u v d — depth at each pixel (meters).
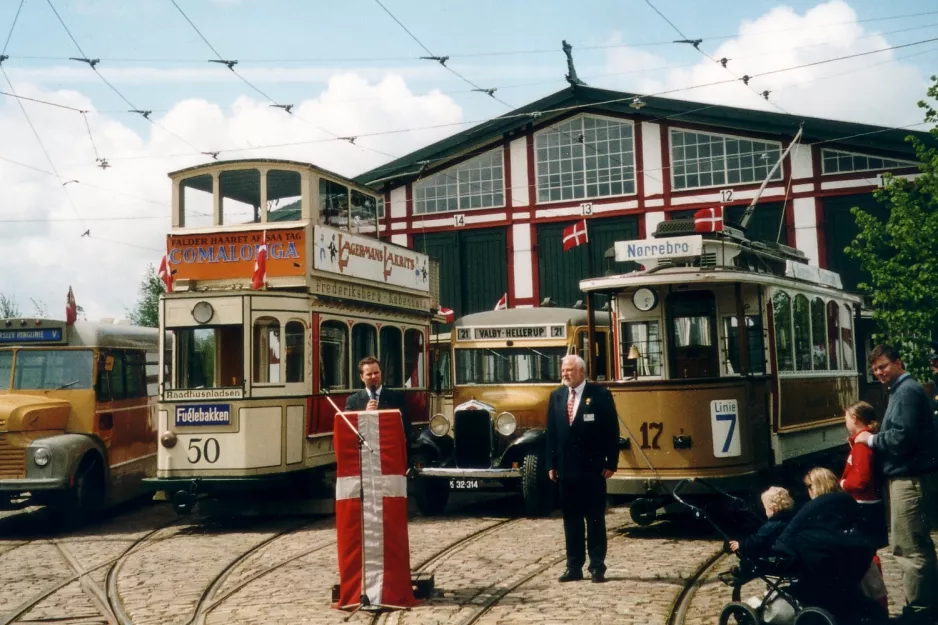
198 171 16.20
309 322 15.17
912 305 18.88
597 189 29.80
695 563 9.95
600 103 29.30
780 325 13.45
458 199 31.34
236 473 14.08
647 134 29.25
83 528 15.02
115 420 15.91
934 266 18.45
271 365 14.52
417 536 12.54
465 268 31.19
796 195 27.56
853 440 7.57
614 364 12.96
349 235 16.62
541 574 9.58
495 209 30.89
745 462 11.91
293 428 14.74
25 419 14.32
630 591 8.57
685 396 11.82
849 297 17.59
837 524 6.64
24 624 8.40
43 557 12.23
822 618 6.37
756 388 12.40
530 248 30.44
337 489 8.40
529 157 30.53
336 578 9.73
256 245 15.49
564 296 30.06
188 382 14.48
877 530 7.37
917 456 7.17
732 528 12.15
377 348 17.39
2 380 15.29
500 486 14.29
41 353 15.42
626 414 12.02
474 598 8.52
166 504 17.80
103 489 15.43
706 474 11.70
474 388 16.09
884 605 6.85
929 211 19.81
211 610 8.53
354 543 8.32
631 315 12.91
